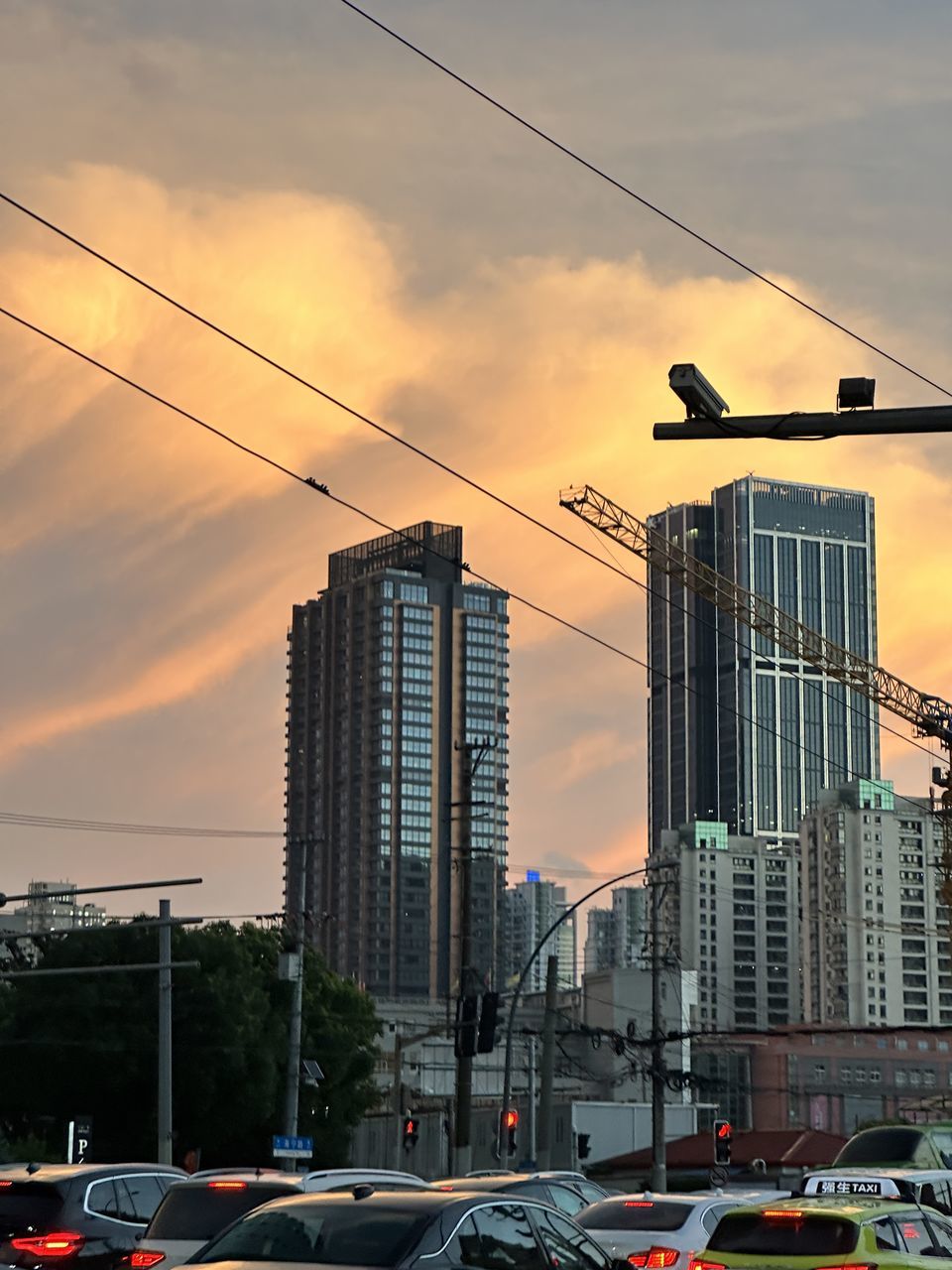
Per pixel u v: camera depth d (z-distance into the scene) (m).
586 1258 15.30
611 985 163.88
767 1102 187.88
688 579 137.12
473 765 58.25
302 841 67.12
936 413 19.88
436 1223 13.42
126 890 39.66
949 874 143.38
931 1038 195.25
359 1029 84.38
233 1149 79.00
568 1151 125.50
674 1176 107.69
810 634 139.62
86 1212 20.31
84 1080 73.69
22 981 75.50
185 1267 13.12
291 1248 13.12
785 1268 16.42
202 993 74.75
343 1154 83.56
